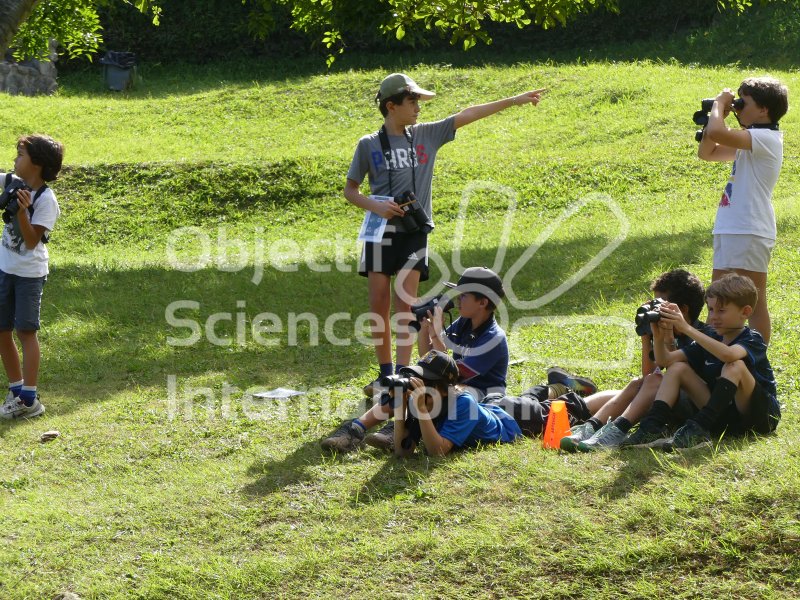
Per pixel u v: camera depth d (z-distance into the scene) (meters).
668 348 9.28
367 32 49.50
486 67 42.12
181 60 51.19
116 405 12.39
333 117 38.34
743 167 10.45
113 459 10.50
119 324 16.75
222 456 10.41
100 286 19.64
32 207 11.82
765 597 6.62
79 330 16.38
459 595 7.16
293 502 8.88
